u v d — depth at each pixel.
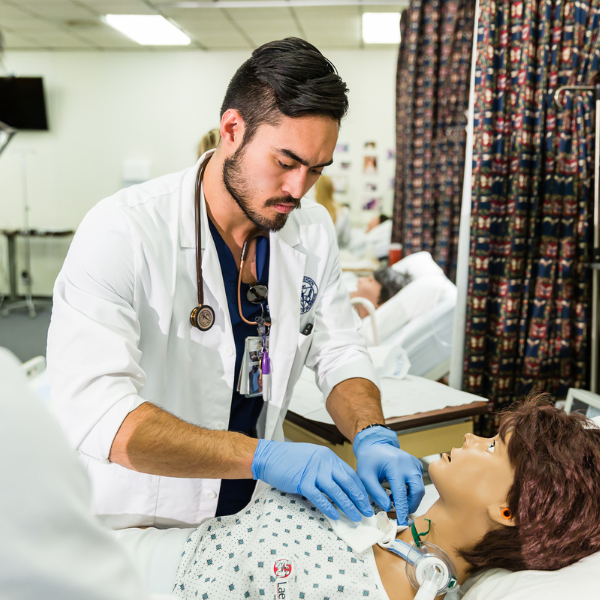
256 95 0.98
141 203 1.12
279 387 1.26
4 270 6.40
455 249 3.09
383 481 1.13
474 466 0.97
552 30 1.75
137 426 0.91
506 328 1.83
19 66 6.08
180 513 1.17
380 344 2.62
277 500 1.10
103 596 0.38
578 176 1.80
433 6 2.91
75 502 0.38
